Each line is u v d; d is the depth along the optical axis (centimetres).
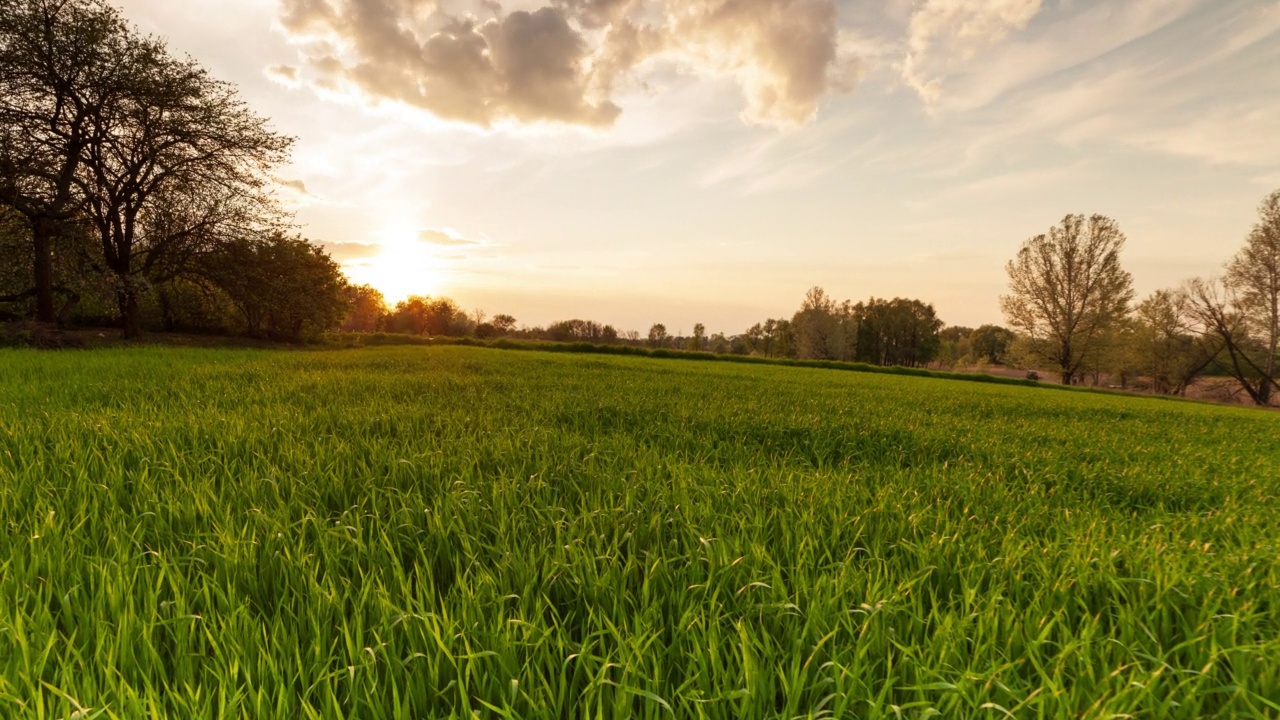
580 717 138
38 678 135
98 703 130
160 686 143
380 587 178
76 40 1895
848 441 539
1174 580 198
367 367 1219
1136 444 658
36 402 554
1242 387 4944
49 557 196
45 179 1902
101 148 2152
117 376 820
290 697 137
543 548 218
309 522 247
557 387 925
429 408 600
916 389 1719
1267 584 208
